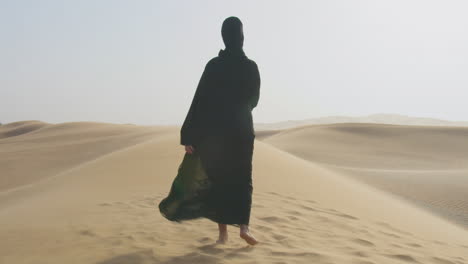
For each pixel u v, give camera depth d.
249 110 4.21
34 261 3.74
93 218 5.68
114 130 61.50
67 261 3.71
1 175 27.17
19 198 11.64
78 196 8.49
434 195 17.11
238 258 3.85
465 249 6.11
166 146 15.13
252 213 6.14
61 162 32.34
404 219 8.61
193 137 4.07
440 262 4.68
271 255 4.00
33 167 30.23
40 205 7.91
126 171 11.34
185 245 4.23
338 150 45.81
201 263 3.67
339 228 5.75
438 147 48.50
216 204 4.01
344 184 12.52
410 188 18.69
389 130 57.06
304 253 4.10
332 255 4.16
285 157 15.19
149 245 4.19
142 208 6.41
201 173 4.04
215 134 4.04
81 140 54.19
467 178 21.31
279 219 5.84
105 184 9.91
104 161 13.98
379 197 12.33
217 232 4.84
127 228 4.96
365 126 59.47
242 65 4.19
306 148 46.66
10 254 3.98
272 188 8.84
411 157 42.62
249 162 4.12
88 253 3.92
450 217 13.31
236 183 4.03
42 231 4.88
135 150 14.92
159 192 8.09
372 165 36.53
